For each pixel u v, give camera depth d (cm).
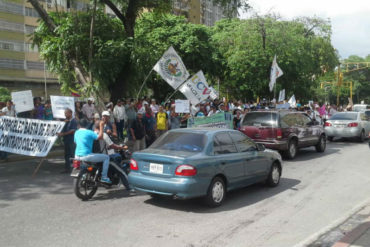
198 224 564
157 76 2756
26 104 1191
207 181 635
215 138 688
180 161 611
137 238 498
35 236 498
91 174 702
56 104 1131
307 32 3356
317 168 1097
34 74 4269
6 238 488
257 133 1222
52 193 747
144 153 659
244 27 2545
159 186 622
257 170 775
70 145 969
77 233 512
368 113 2086
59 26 1588
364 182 898
